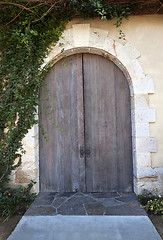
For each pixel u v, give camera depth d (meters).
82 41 2.75
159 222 2.12
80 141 2.96
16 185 2.71
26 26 2.66
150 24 2.77
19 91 2.62
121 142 2.94
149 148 2.70
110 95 2.95
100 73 2.96
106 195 2.79
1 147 2.68
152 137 2.71
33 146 2.72
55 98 2.98
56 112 2.99
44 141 2.98
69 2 2.47
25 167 2.72
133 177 2.89
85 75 2.97
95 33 2.75
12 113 2.58
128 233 1.88
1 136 2.69
